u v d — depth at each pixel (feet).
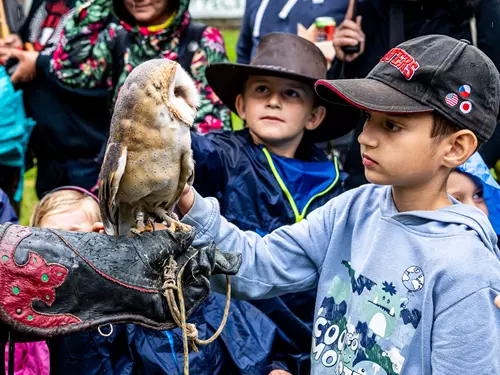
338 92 6.20
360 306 6.53
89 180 13.05
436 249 6.16
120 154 6.23
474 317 5.86
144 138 6.26
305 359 9.41
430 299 6.07
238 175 9.68
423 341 6.11
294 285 7.20
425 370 6.13
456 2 11.39
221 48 12.52
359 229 6.86
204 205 6.80
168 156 6.34
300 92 9.94
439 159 6.32
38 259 5.52
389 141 6.30
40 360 8.43
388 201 6.70
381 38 11.94
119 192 6.51
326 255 7.02
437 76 6.11
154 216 6.85
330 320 6.84
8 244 5.47
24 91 13.08
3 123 12.28
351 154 12.03
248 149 9.91
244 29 13.89
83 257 5.73
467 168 9.67
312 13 13.12
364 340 6.43
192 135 9.71
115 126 6.35
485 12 11.30
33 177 20.66
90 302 5.74
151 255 6.04
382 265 6.45
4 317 5.35
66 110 12.92
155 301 5.98
